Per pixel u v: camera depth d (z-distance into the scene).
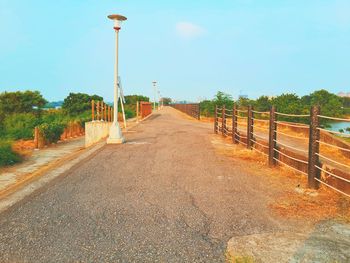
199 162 8.94
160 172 7.75
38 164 12.34
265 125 20.56
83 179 7.11
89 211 5.05
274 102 22.97
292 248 3.75
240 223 4.53
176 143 12.79
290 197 5.74
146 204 5.38
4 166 11.88
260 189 6.27
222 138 14.52
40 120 26.91
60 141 20.53
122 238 4.04
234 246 3.80
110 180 7.02
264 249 3.72
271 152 8.41
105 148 11.55
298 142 12.45
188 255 3.59
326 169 6.19
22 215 4.88
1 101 39.38
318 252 3.65
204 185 6.57
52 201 5.56
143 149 11.27
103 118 21.80
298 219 4.68
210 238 4.04
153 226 4.43
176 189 6.28
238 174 7.54
